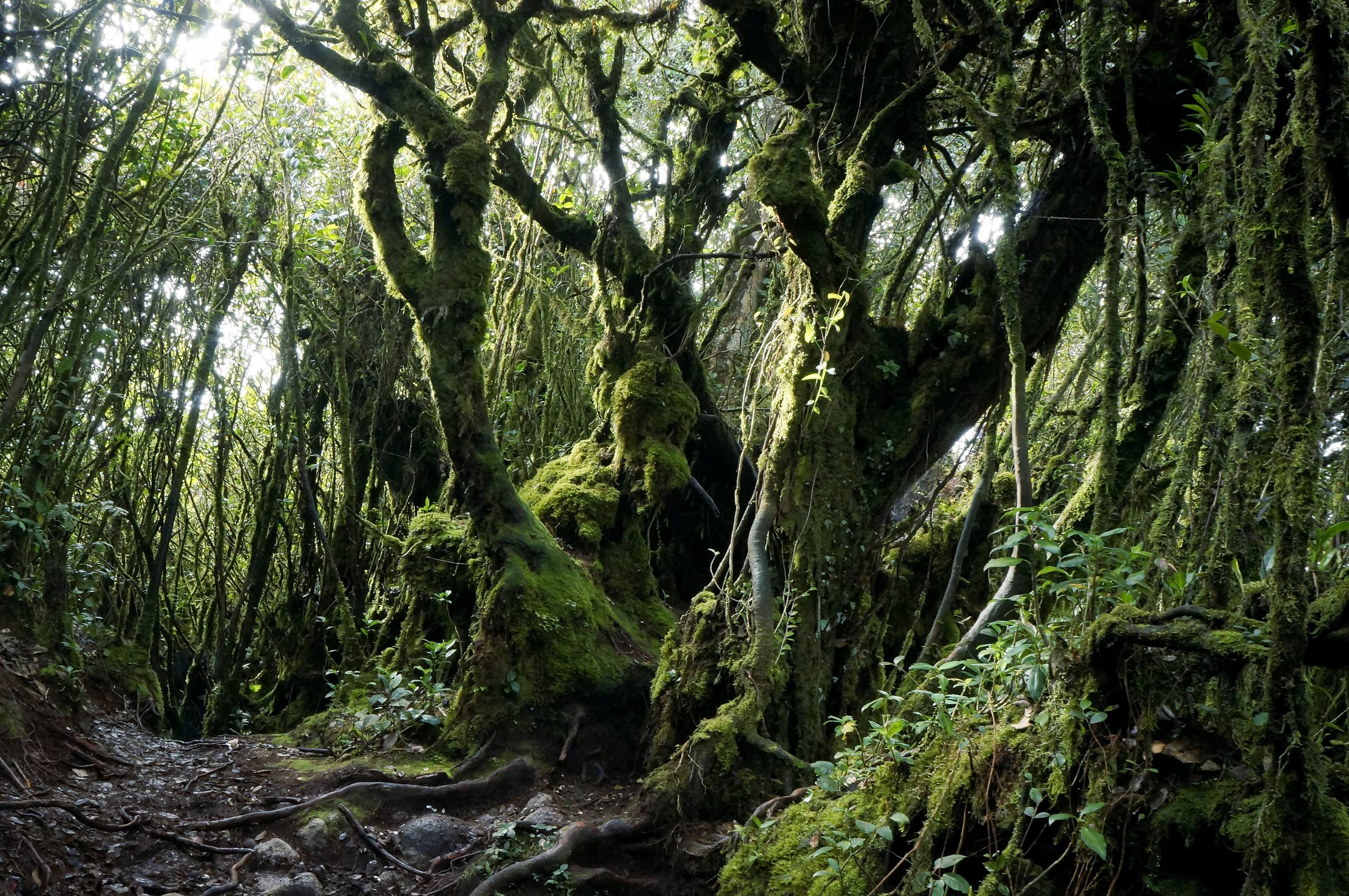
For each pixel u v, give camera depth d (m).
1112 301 3.58
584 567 6.38
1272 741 2.46
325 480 9.36
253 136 7.02
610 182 7.00
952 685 3.82
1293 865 2.41
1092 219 5.46
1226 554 3.11
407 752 5.39
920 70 6.08
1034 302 6.00
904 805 3.36
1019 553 4.19
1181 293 4.30
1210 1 5.14
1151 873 2.74
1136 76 5.62
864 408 6.04
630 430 6.73
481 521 6.03
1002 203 3.96
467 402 6.00
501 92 6.14
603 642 5.98
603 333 7.95
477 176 5.85
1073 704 2.94
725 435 7.18
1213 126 4.14
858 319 5.81
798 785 4.88
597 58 6.87
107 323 5.84
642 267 6.88
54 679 4.89
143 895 3.88
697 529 7.30
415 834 4.68
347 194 8.64
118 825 4.20
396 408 8.57
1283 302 2.53
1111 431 3.42
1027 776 3.00
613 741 5.67
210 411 8.67
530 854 4.54
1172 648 2.74
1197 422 3.65
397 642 6.87
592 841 4.57
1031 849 2.98
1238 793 2.67
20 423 5.09
